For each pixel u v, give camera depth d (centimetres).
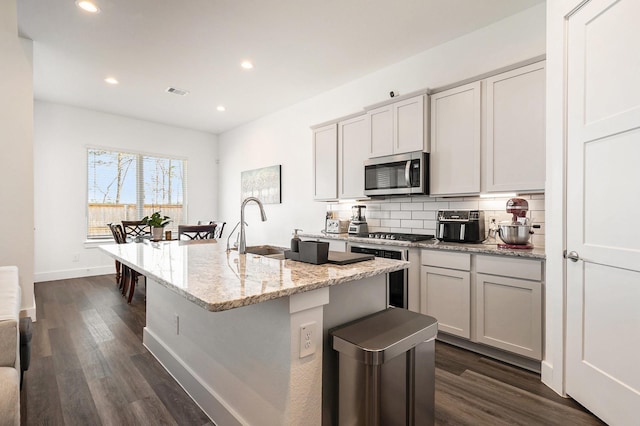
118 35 308
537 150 237
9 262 308
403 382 140
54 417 177
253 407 148
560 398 195
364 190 350
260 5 266
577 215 187
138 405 189
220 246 265
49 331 301
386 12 276
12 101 305
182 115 563
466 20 288
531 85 240
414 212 352
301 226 495
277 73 394
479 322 248
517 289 228
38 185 492
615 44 163
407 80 359
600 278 173
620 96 161
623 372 160
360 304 168
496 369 231
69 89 443
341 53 346
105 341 279
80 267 529
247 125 605
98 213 550
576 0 185
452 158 286
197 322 195
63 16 278
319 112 464
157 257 200
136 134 585
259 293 114
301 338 130
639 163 152
